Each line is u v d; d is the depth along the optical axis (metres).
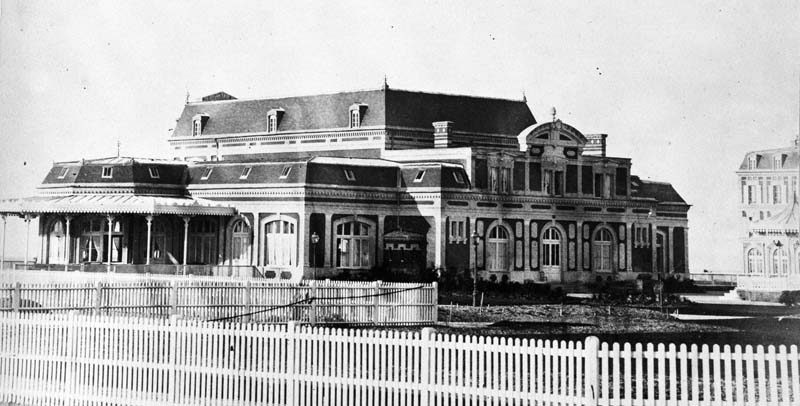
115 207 78.69
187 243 84.94
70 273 72.44
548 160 89.81
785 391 24.67
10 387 30.28
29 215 82.38
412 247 83.06
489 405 25.50
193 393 28.05
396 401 26.28
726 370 24.66
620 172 94.75
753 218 94.69
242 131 102.06
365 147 94.94
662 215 99.44
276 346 27.42
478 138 98.50
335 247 80.75
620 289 86.00
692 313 62.59
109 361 29.17
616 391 24.62
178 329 28.44
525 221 87.75
